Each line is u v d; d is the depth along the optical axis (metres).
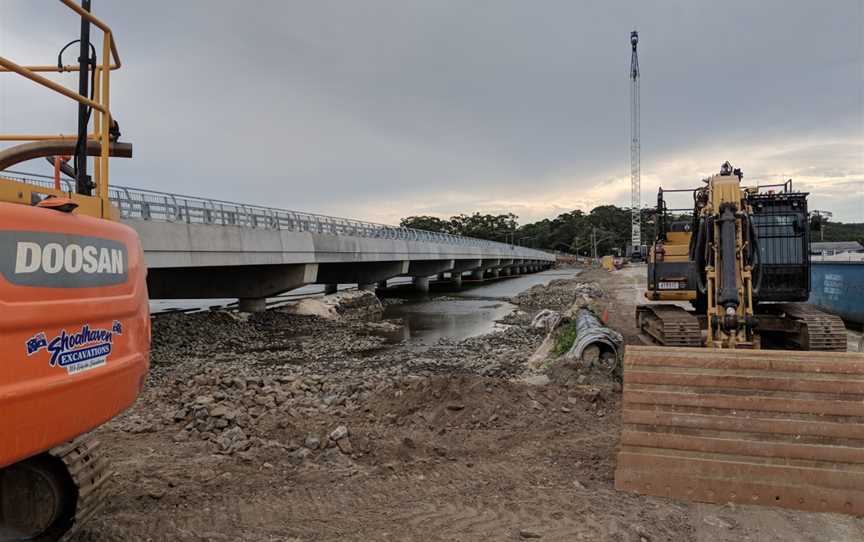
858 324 15.09
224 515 5.23
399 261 47.50
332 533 4.88
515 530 4.89
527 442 7.35
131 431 8.24
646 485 5.51
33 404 2.88
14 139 4.69
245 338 23.47
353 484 6.02
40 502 4.00
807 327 10.02
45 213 3.07
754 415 5.34
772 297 10.54
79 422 3.23
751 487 5.21
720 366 5.52
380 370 15.45
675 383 5.59
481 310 35.44
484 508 5.35
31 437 2.89
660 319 11.30
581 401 9.21
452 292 54.72
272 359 18.62
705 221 9.52
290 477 6.25
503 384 9.52
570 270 123.31
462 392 9.07
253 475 6.33
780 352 5.45
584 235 162.88
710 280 8.98
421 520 5.12
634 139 109.00
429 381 9.62
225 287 30.52
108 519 5.00
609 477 6.02
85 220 3.44
